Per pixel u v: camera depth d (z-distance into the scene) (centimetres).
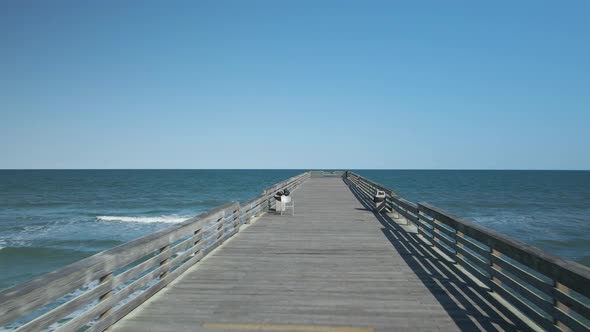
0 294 304
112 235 2752
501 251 512
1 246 2405
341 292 582
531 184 10425
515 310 489
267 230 1125
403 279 647
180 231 659
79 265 399
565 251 2372
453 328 451
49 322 345
